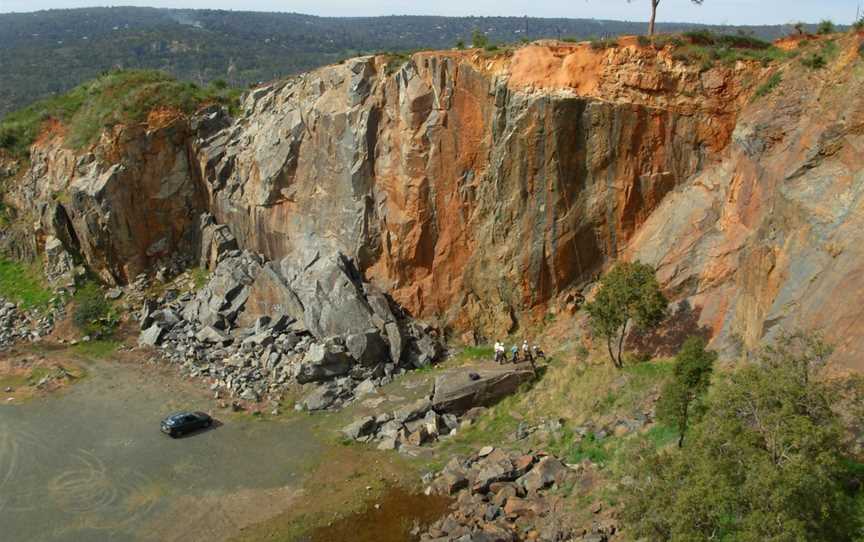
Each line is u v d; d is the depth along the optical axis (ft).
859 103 86.74
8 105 439.63
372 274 146.51
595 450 90.33
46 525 87.97
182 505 92.12
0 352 145.69
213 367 134.31
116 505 92.17
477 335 134.41
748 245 96.37
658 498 56.70
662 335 104.42
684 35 118.42
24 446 107.45
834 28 113.19
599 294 100.94
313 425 113.19
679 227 113.50
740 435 51.08
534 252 125.80
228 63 614.34
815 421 52.16
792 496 47.09
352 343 126.00
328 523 87.30
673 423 78.64
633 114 117.60
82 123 188.24
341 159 149.89
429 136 136.05
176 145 178.40
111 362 139.95
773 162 98.37
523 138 123.65
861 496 55.93
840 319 72.95
